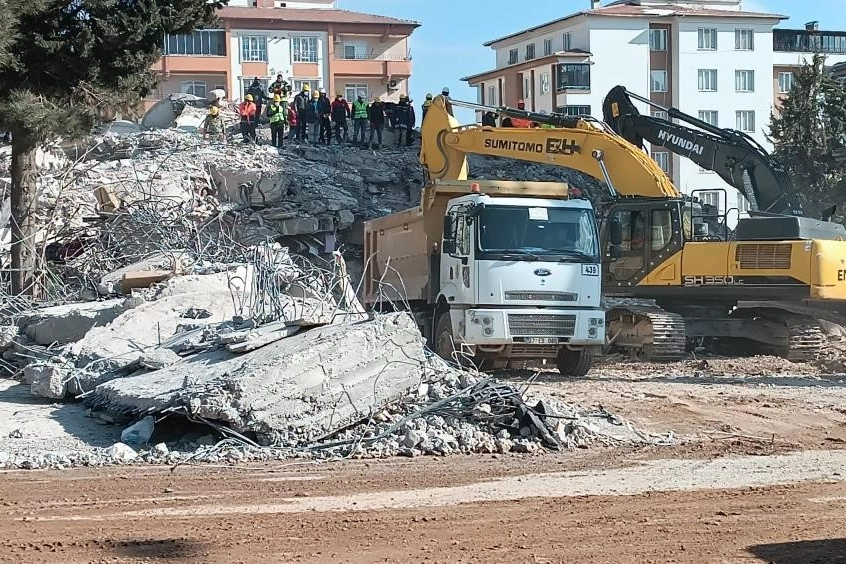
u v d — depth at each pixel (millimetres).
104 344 17734
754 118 85062
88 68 26141
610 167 26141
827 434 15398
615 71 83625
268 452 13109
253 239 38031
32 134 25672
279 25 88625
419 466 12594
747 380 21922
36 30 25812
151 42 26969
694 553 8688
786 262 24438
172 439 14141
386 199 43438
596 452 13719
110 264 29734
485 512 10086
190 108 51312
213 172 40594
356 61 90625
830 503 10641
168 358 15711
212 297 19469
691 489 11305
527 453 13594
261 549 8625
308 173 42281
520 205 21734
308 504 10391
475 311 21297
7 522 9531
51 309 20938
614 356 26031
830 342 26922
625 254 26344
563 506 10398
